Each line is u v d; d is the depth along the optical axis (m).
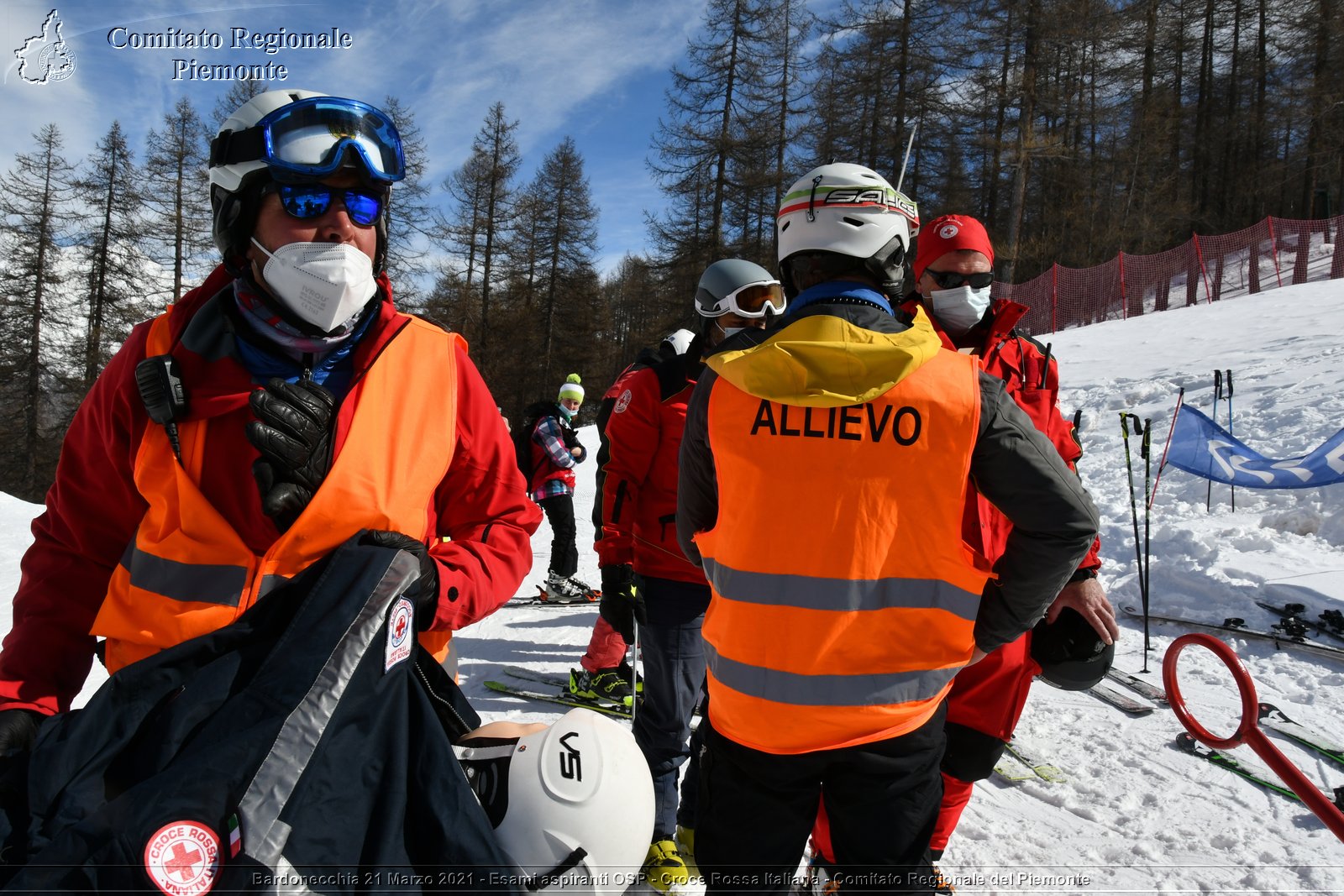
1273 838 2.65
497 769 1.32
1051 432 2.47
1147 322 15.41
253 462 1.24
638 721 2.67
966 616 1.53
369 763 1.11
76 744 1.08
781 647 1.53
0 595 5.72
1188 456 6.10
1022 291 23.20
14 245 29.59
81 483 1.32
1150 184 33.34
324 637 1.11
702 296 2.82
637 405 2.70
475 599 1.33
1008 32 23.70
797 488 1.50
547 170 37.62
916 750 1.57
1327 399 7.81
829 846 1.80
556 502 6.09
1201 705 3.77
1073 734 3.51
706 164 28.94
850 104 26.88
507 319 36.31
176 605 1.20
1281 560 5.22
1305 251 18.66
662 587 2.62
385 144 1.39
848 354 1.48
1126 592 5.45
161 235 29.41
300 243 1.28
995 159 25.86
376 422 1.32
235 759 1.01
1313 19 32.69
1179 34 35.97
